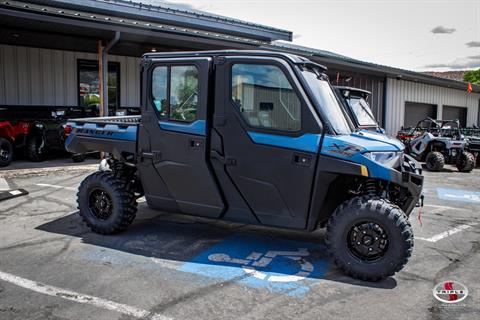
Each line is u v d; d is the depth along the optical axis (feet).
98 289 11.17
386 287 11.66
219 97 13.33
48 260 13.20
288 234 16.40
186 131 13.76
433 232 17.30
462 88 77.25
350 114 26.43
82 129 16.56
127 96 46.80
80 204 16.05
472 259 14.07
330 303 10.63
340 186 12.89
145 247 14.60
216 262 13.32
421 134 43.19
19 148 34.35
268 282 11.85
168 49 41.34
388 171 11.66
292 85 12.41
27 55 40.45
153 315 9.83
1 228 16.55
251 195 13.35
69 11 29.66
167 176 14.51
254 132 12.94
